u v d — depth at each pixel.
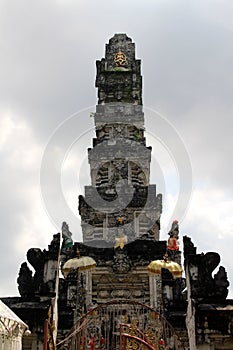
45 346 17.23
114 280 35.88
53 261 23.62
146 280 35.69
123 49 55.91
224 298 21.95
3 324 16.09
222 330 20.91
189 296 22.81
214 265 22.88
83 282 33.88
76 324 22.14
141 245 37.31
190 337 23.00
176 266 26.25
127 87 52.62
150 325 26.33
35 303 22.11
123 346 19.30
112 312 27.22
